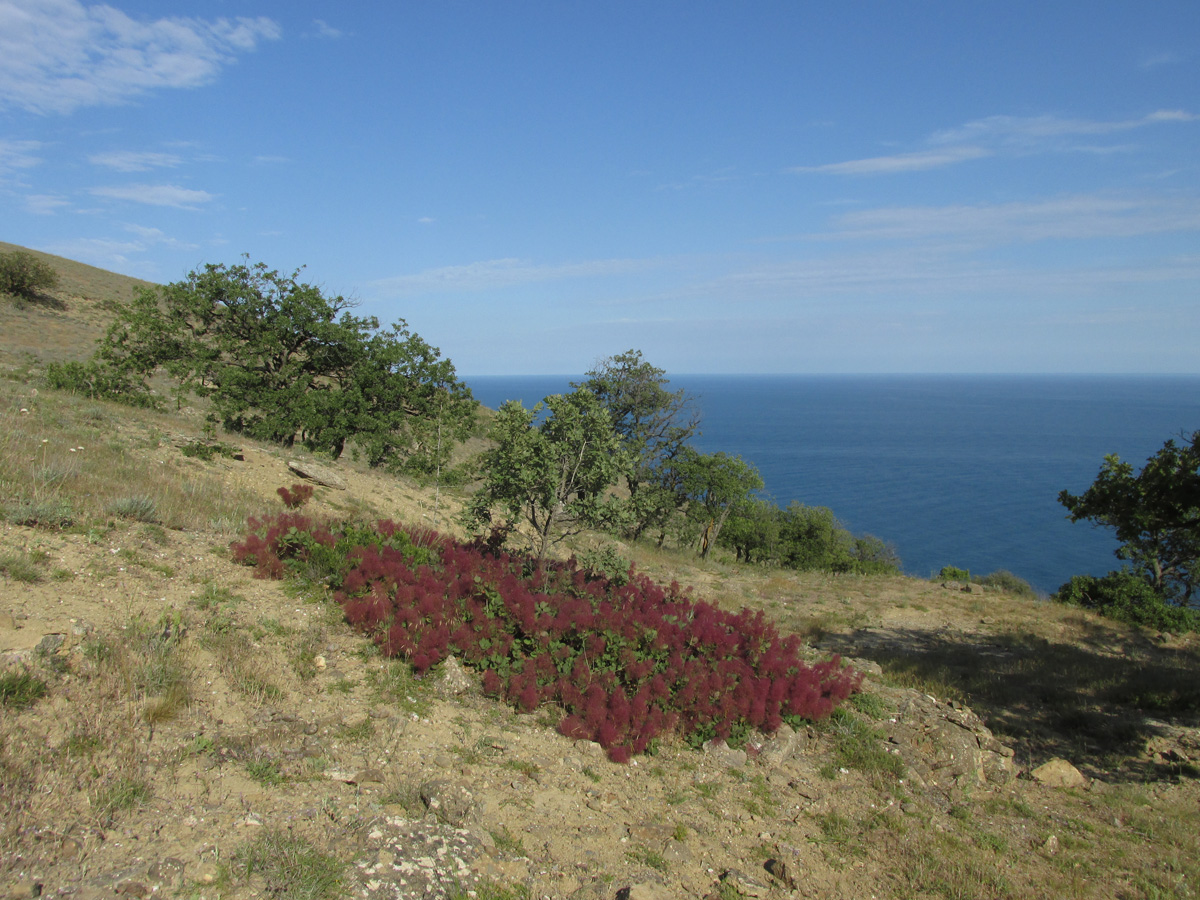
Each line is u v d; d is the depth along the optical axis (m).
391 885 3.80
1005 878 5.66
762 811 6.22
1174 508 10.65
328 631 7.55
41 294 47.09
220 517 10.09
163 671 5.43
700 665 8.21
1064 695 11.80
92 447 12.23
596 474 10.48
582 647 8.20
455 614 8.33
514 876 4.39
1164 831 7.24
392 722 6.00
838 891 5.09
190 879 3.48
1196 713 11.41
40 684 4.67
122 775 4.18
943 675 12.36
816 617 17.06
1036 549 95.94
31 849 3.42
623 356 31.89
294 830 4.12
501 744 6.20
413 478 24.33
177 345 23.22
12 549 6.70
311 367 25.52
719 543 38.16
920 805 6.95
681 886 4.73
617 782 6.21
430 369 25.69
